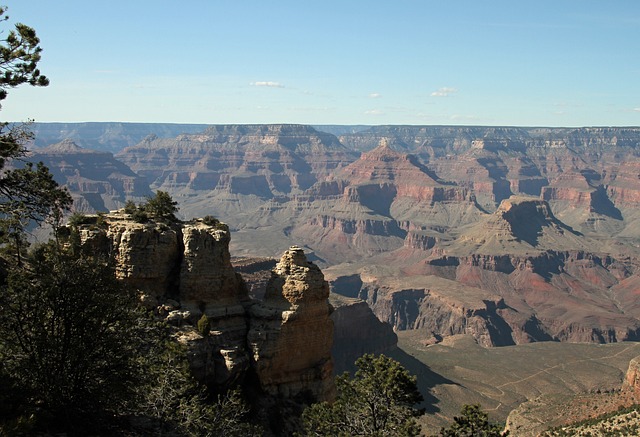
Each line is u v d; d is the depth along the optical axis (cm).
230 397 4966
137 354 4150
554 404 13362
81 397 3716
